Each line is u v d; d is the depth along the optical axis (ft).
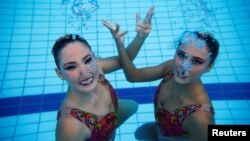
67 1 11.53
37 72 9.34
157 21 10.96
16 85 8.95
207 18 10.84
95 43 10.17
